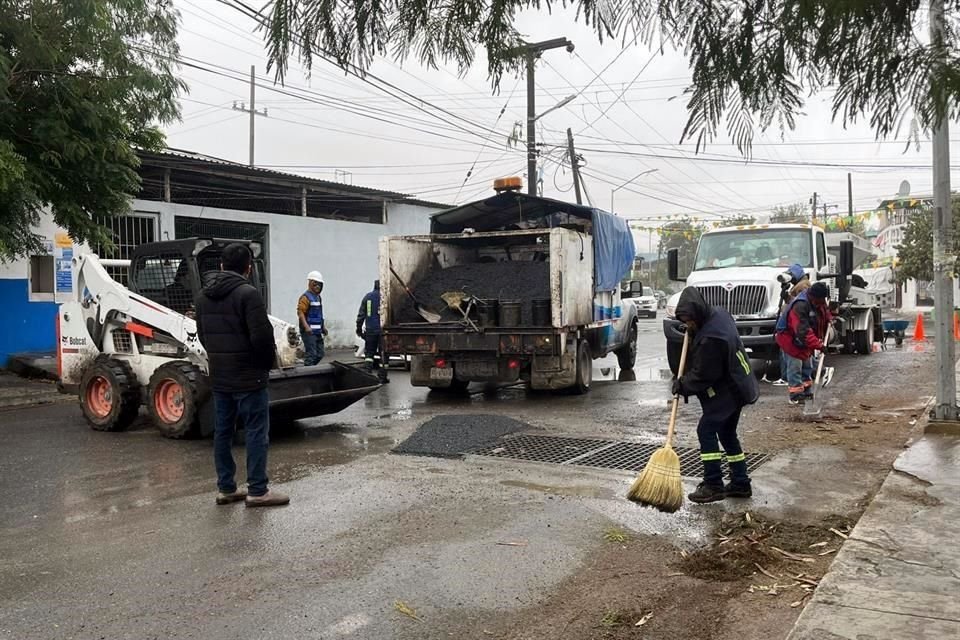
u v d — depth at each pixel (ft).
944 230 24.38
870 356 53.26
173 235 51.60
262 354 18.42
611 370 48.44
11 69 30.25
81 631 12.08
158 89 34.55
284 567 14.71
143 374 28.55
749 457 22.89
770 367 45.57
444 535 16.43
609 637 11.80
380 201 70.18
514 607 12.89
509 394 37.81
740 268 43.04
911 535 15.03
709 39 6.24
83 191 34.88
